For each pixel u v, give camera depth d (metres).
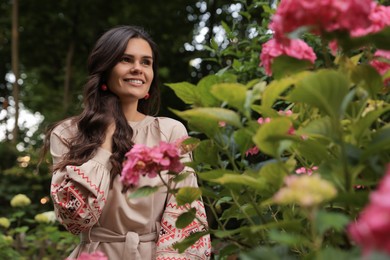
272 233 1.02
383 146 1.20
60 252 4.60
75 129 2.50
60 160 2.44
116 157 2.35
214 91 1.39
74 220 2.29
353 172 1.25
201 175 1.53
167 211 2.35
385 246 0.71
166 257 2.27
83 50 12.19
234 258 2.29
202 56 7.29
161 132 2.50
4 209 7.49
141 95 2.53
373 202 0.72
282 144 1.31
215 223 3.38
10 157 9.63
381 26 1.44
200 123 1.55
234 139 1.56
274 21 1.41
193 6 11.00
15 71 10.92
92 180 2.29
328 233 1.51
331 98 1.24
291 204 1.64
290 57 1.42
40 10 11.94
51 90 12.30
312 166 1.69
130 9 11.29
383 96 2.10
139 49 2.54
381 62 1.63
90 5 11.61
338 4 1.18
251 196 1.57
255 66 3.05
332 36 1.27
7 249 4.21
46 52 12.29
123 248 2.30
